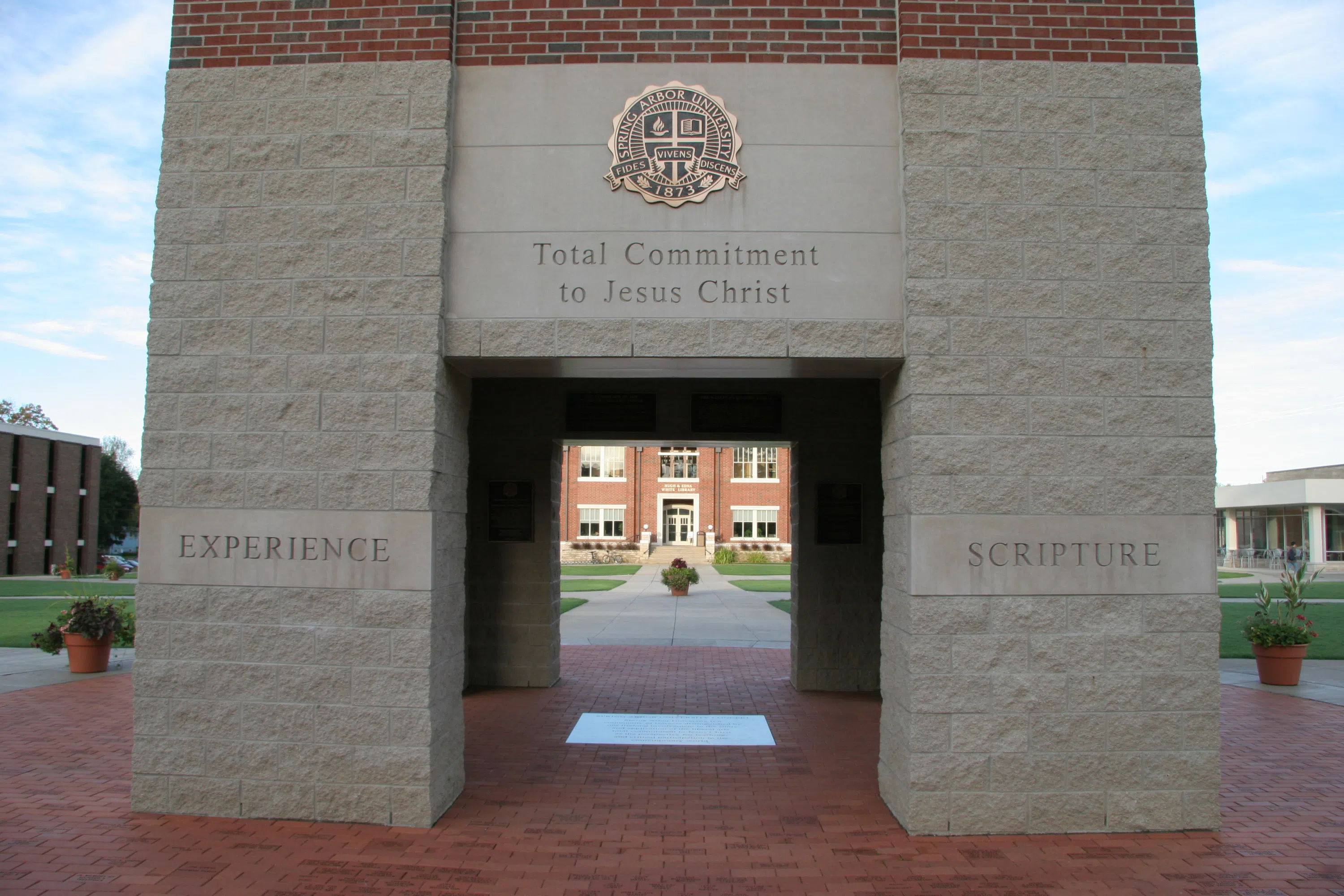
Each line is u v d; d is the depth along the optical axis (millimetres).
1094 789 5234
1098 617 5301
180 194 5680
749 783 6207
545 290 5590
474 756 6871
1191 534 5367
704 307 5543
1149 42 5656
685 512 50000
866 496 9789
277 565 5441
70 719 7992
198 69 5758
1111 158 5551
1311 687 10023
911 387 5383
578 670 10977
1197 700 5289
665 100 5703
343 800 5309
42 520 43031
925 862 4777
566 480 48812
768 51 5742
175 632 5465
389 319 5508
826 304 5543
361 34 5738
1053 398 5395
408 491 5414
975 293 5438
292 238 5609
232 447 5527
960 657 5250
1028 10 5664
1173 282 5488
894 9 5781
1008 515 5324
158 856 4781
